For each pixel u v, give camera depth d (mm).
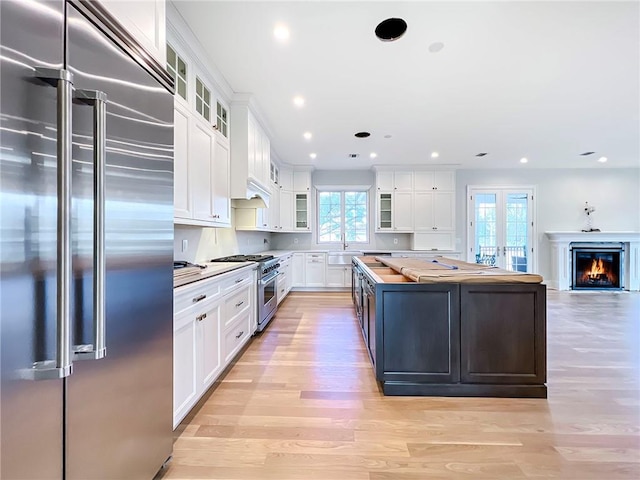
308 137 4555
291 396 2170
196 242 3174
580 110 3596
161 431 1377
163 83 1380
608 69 2705
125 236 1113
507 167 6598
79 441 927
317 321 4082
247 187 3336
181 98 2244
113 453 1072
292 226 6469
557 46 2377
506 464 1516
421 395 2178
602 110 3594
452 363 2184
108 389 1044
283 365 2693
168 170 1414
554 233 6484
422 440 1698
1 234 707
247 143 3303
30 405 775
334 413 1961
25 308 754
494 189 6734
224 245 3943
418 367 2199
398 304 2209
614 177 6617
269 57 2523
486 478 1429
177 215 2189
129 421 1156
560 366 2670
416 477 1436
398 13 2025
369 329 2771
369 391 2244
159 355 1349
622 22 2111
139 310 1204
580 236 6383
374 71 2732
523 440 1696
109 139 1030
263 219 4734
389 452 1603
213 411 1979
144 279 1233
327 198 6934
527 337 2168
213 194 2850
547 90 3094
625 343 3242
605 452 1599
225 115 3207
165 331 1394
